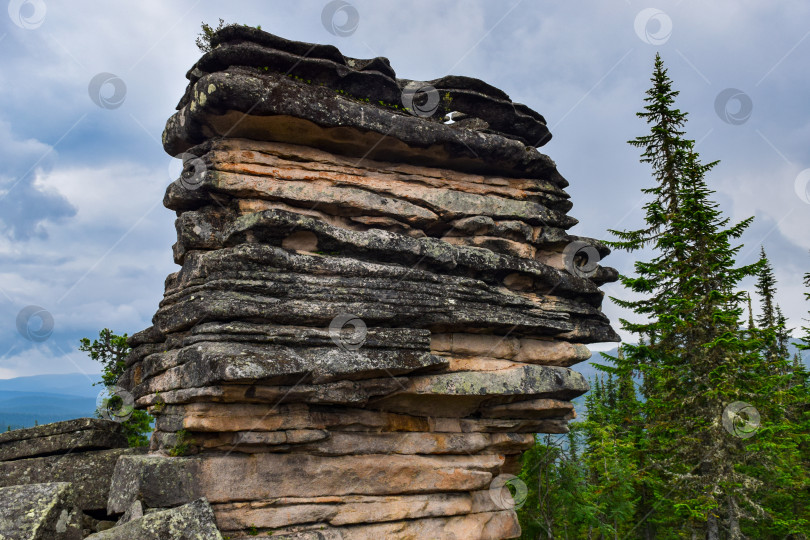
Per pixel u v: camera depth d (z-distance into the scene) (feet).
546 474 75.41
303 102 46.24
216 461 41.24
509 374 52.49
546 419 57.52
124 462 41.86
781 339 137.49
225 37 47.50
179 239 47.88
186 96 49.93
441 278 50.11
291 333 42.32
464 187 56.29
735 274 81.92
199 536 35.73
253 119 46.09
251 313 41.52
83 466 47.70
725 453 75.00
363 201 50.39
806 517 91.71
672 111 87.10
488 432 54.80
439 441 51.13
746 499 74.90
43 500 37.63
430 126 52.01
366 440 47.47
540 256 60.54
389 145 51.44
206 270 43.14
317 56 50.14
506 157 56.65
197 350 40.81
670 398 83.15
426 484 49.47
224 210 47.93
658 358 83.87
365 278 46.73
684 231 83.97
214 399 40.60
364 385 44.60
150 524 35.42
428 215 53.11
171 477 39.40
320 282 44.75
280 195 47.65
